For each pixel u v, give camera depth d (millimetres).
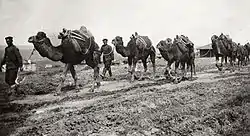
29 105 8703
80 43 10828
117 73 18766
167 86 12297
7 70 10156
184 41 13859
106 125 6840
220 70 18672
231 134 6785
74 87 12234
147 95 9914
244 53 24016
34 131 6344
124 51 14117
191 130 6789
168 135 6410
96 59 11836
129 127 6773
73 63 11148
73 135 6160
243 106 8664
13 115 7641
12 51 10125
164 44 14023
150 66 24000
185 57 13828
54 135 6113
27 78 13789
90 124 6840
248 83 12367
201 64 26422
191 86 11945
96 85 12797
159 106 8539
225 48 18953
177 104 8859
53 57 10406
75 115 7535
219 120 7531
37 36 10125
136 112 7848
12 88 10398
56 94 10500
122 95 10125
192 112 8117
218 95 10086
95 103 8906
